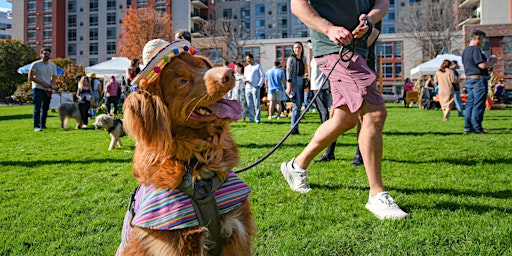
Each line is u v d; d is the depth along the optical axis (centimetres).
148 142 205
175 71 211
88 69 1938
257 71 1266
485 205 359
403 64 5969
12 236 321
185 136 213
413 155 619
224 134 228
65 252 292
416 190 418
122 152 743
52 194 436
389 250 274
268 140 827
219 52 5497
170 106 211
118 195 429
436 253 270
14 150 762
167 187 200
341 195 406
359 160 554
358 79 352
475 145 702
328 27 349
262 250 282
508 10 5384
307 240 296
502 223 311
